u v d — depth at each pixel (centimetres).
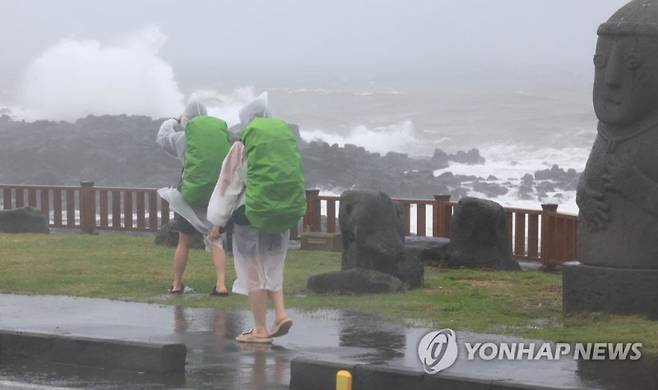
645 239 1259
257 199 1133
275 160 1134
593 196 1291
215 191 1173
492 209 1806
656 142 1255
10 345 1159
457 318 1315
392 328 1249
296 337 1208
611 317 1266
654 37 1242
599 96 1284
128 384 1023
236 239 1180
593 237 1296
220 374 1055
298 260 1911
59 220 2522
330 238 2092
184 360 1088
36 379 1053
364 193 1556
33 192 2533
